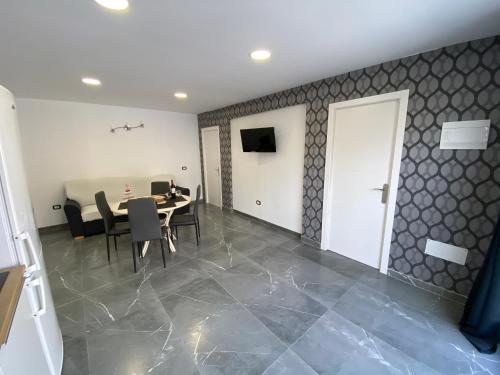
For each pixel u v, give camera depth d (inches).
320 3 50.6
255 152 163.9
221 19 57.1
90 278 101.1
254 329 72.1
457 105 74.5
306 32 64.2
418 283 91.3
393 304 82.4
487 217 73.2
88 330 72.2
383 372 58.4
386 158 95.0
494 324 64.3
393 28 62.2
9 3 48.6
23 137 147.0
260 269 106.7
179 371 58.9
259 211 170.9
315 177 122.8
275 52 77.9
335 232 120.0
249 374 58.0
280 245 132.0
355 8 52.6
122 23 58.3
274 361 61.4
